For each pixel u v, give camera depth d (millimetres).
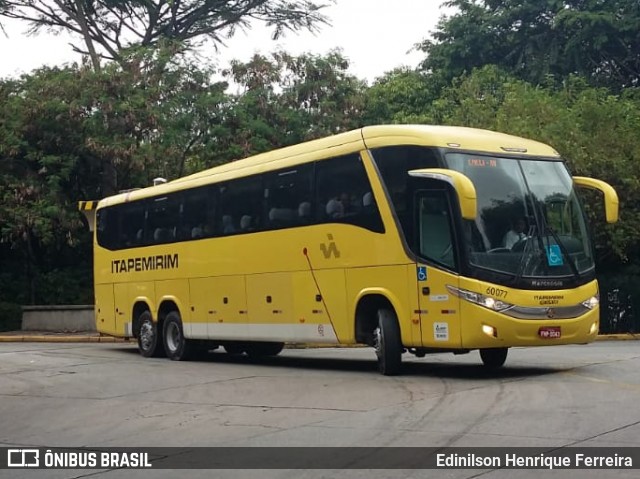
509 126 26125
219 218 17172
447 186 12531
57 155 28484
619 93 36094
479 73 34531
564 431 8664
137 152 27594
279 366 16609
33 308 28984
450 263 12430
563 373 13297
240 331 16469
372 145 13555
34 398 12742
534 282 12484
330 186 14352
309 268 14719
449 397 10984
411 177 12938
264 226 15836
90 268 31516
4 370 16234
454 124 28750
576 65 37406
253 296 16109
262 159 16188
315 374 14555
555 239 12883
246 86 30781
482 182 12766
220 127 29234
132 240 20234
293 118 30406
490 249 12414
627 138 26266
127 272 20375
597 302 13180
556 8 38000
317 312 14562
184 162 30219
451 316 12383
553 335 12484
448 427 9078
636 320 28094
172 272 18656
